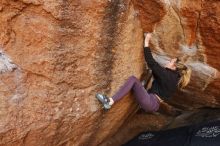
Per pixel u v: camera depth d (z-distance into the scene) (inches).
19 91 139.9
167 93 187.9
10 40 135.7
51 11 138.2
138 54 181.5
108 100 169.6
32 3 134.4
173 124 272.4
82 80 159.3
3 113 135.6
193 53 186.1
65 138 168.9
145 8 168.6
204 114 263.9
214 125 254.2
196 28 172.9
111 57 164.9
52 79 148.7
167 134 263.0
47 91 148.3
